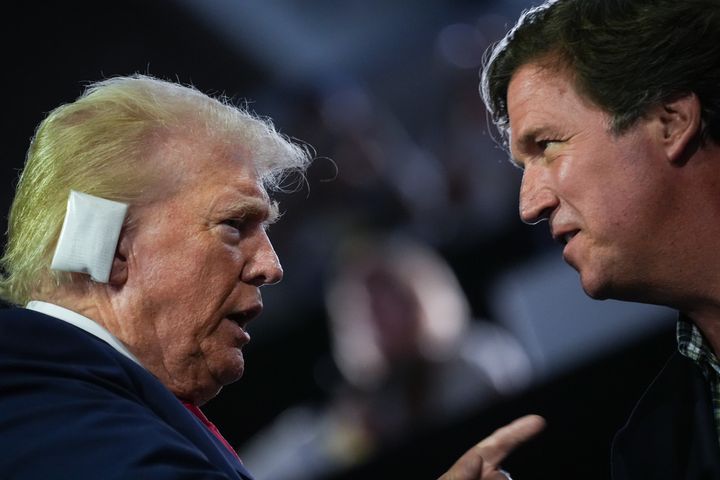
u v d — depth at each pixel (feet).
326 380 26.05
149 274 10.21
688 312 10.28
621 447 10.76
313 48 29.40
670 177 9.85
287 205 27.45
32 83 30.07
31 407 8.99
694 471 10.14
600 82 9.91
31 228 10.30
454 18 28.45
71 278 10.18
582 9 10.28
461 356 22.49
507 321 24.98
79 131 10.40
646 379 17.99
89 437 8.72
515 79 10.46
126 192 10.18
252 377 26.61
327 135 28.30
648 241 9.91
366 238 26.50
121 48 30.25
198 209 10.39
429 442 19.93
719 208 9.82
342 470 21.89
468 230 26.91
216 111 11.03
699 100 9.80
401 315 23.32
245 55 29.86
